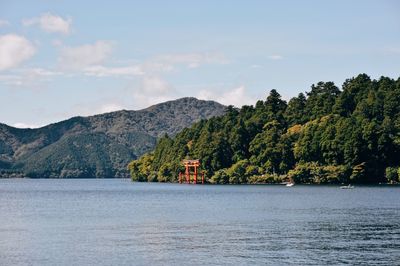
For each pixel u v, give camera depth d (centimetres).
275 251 7400
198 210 13575
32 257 7088
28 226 10319
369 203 14912
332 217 11456
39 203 17338
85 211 13725
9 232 9425
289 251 7394
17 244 8075
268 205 14738
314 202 15500
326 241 8169
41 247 7806
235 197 18362
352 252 7275
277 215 12000
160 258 6988
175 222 10831
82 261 6838
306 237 8581
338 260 6788
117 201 17838
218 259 6912
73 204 16675
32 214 12938
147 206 15238
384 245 7794
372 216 11588
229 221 10919
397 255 7062
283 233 9056
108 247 7769
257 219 11225
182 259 6919
